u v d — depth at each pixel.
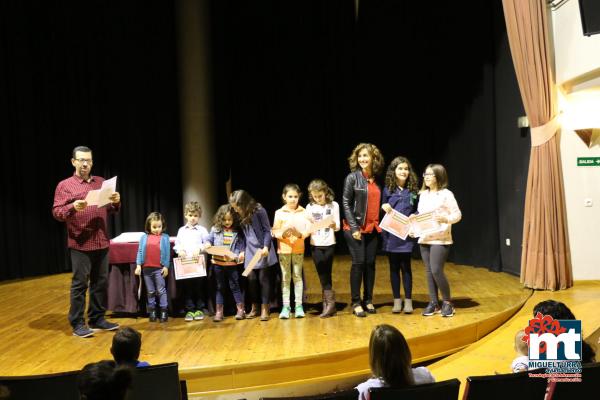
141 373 2.48
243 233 4.64
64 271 7.14
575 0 5.38
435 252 4.50
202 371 3.53
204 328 4.37
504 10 5.80
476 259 6.86
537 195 5.62
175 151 7.68
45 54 6.85
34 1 6.74
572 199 5.80
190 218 4.68
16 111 6.69
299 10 7.72
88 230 4.22
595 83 5.45
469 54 6.77
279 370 3.65
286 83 7.78
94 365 1.88
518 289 5.59
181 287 4.74
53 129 6.96
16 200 6.73
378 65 7.59
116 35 7.24
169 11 7.54
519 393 2.37
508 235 6.40
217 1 7.67
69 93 7.02
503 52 6.32
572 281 5.74
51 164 6.95
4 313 4.98
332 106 7.78
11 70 6.62
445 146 7.22
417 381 2.49
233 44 7.73
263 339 4.05
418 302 5.07
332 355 3.75
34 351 3.90
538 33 5.58
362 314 4.57
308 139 7.80
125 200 7.41
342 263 7.16
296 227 4.58
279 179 7.82
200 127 7.44
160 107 7.57
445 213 4.54
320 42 7.75
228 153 7.87
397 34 7.45
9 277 6.68
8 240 6.67
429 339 4.11
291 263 4.71
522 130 6.05
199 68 7.39
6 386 2.37
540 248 5.59
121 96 7.31
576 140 5.76
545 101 5.60
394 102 7.54
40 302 5.41
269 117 7.80
